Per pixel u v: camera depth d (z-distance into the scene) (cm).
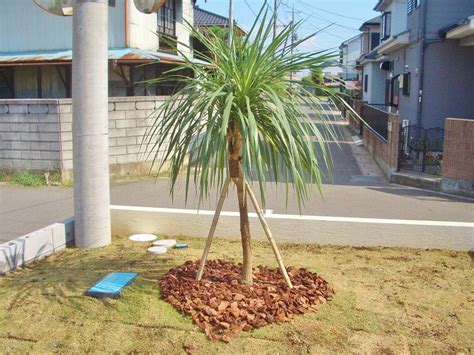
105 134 512
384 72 2334
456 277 443
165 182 901
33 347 320
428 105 1185
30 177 855
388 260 492
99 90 498
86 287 399
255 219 552
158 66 1448
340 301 381
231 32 356
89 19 483
